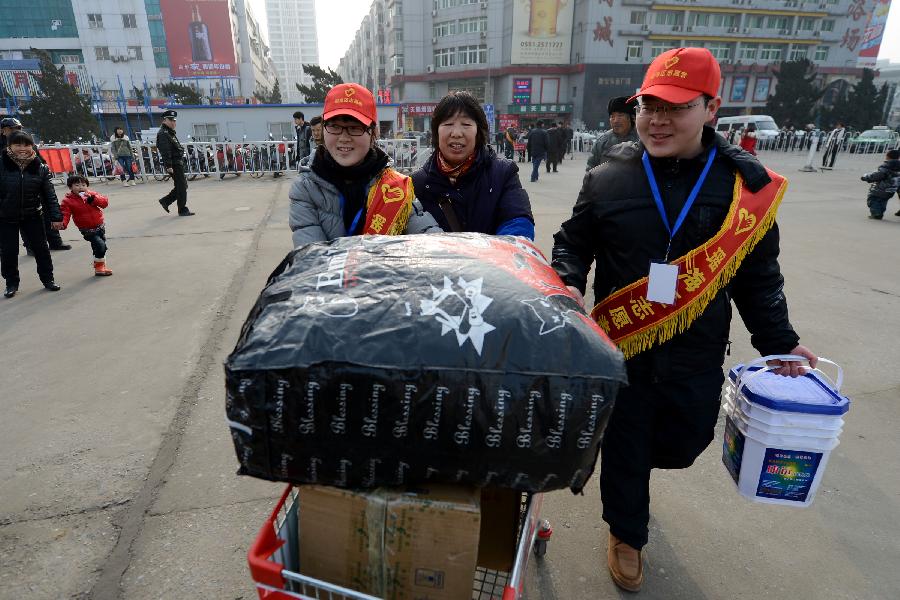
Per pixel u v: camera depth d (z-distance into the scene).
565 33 46.59
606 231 1.69
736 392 1.68
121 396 3.16
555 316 1.05
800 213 8.91
